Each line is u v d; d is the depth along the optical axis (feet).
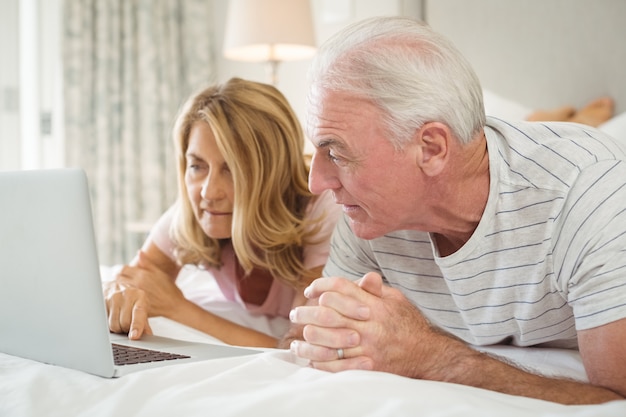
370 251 4.44
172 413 2.47
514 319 4.00
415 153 3.41
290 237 5.20
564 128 3.83
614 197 3.29
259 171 5.13
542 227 3.53
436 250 3.95
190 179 5.33
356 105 3.33
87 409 2.61
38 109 12.52
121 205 12.66
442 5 10.99
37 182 3.07
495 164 3.60
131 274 5.36
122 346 3.87
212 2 13.55
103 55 12.39
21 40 12.49
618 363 3.03
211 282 7.13
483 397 2.61
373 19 3.56
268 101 5.23
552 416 2.40
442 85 3.39
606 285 3.11
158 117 12.90
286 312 5.85
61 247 3.03
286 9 10.52
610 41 9.57
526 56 10.27
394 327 3.18
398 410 2.36
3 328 3.44
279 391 2.52
